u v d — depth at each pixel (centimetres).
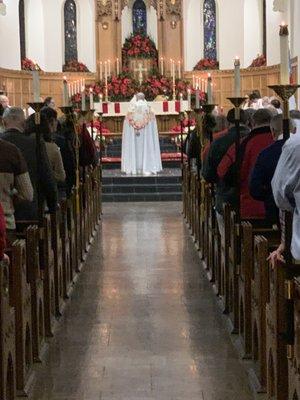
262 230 732
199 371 691
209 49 3050
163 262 1202
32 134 871
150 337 800
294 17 2231
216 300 955
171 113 2605
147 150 2147
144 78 2847
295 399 503
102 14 2931
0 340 550
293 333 506
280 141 644
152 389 646
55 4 2973
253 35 2983
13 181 682
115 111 2620
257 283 647
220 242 941
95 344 778
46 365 712
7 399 593
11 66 2719
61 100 2917
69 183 1115
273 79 2758
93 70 3038
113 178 2047
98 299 969
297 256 506
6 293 572
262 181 646
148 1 3000
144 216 1728
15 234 706
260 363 633
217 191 946
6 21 2678
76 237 1120
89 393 638
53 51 2977
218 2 3006
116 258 1241
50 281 814
